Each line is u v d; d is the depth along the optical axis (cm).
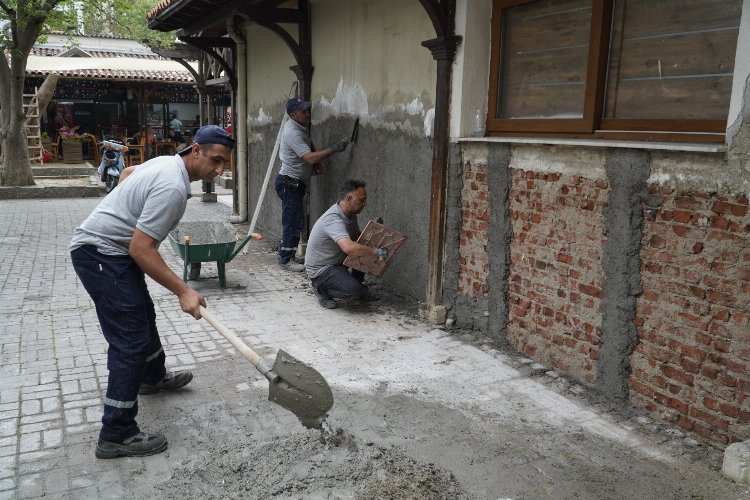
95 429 356
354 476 311
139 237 309
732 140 316
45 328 518
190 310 331
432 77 545
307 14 769
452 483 311
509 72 488
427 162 562
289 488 301
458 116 501
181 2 802
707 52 347
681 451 343
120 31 2073
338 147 686
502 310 489
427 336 515
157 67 2270
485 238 497
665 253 359
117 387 321
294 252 752
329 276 585
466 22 481
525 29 468
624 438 357
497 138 467
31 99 2055
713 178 328
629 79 394
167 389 405
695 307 346
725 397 336
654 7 374
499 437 357
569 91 435
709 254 335
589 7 414
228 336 331
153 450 332
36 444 338
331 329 532
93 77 2108
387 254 558
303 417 334
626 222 378
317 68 769
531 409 391
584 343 420
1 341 486
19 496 294
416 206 585
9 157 1419
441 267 545
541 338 456
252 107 1030
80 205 1294
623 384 395
